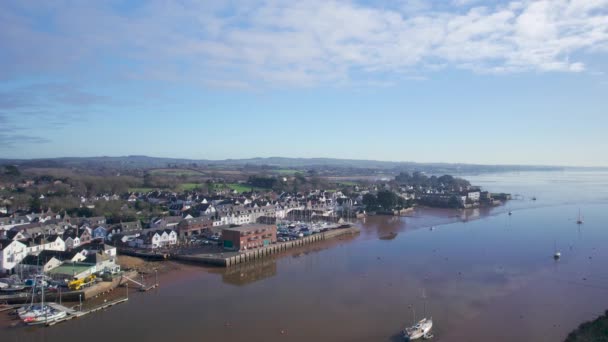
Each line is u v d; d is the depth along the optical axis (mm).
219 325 67500
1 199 188875
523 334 63812
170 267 104688
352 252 122000
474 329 65625
